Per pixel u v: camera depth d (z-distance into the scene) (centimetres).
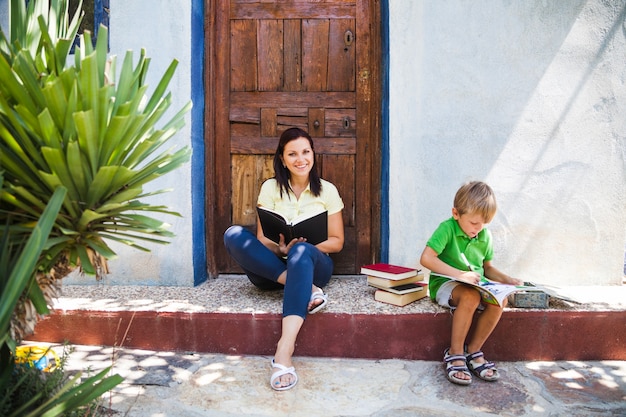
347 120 322
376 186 323
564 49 288
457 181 294
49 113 127
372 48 317
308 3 318
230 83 323
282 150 285
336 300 265
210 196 320
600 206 292
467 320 223
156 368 228
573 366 237
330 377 221
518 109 291
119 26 295
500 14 288
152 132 158
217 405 195
